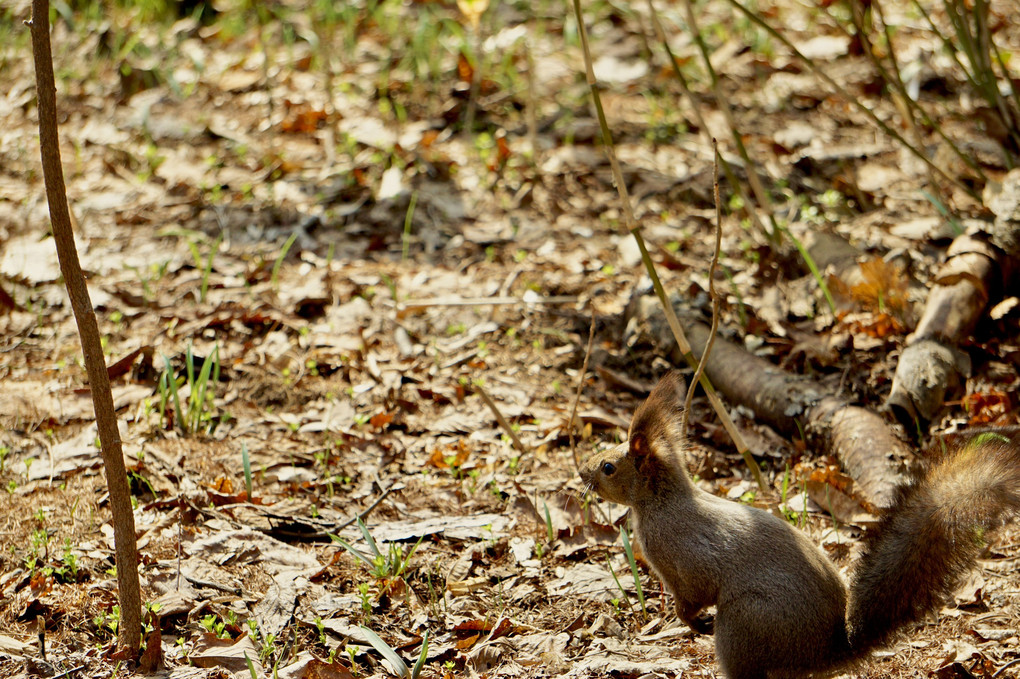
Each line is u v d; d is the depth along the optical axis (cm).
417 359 1059
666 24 1827
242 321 1092
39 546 772
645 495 657
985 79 1192
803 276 1142
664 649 694
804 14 1819
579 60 1706
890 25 1684
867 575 602
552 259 1212
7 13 1773
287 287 1156
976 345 973
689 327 1041
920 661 668
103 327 1082
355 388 1009
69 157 1406
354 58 1691
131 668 660
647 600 746
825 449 891
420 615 727
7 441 909
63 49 1677
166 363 925
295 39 1762
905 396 895
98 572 754
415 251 1238
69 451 898
